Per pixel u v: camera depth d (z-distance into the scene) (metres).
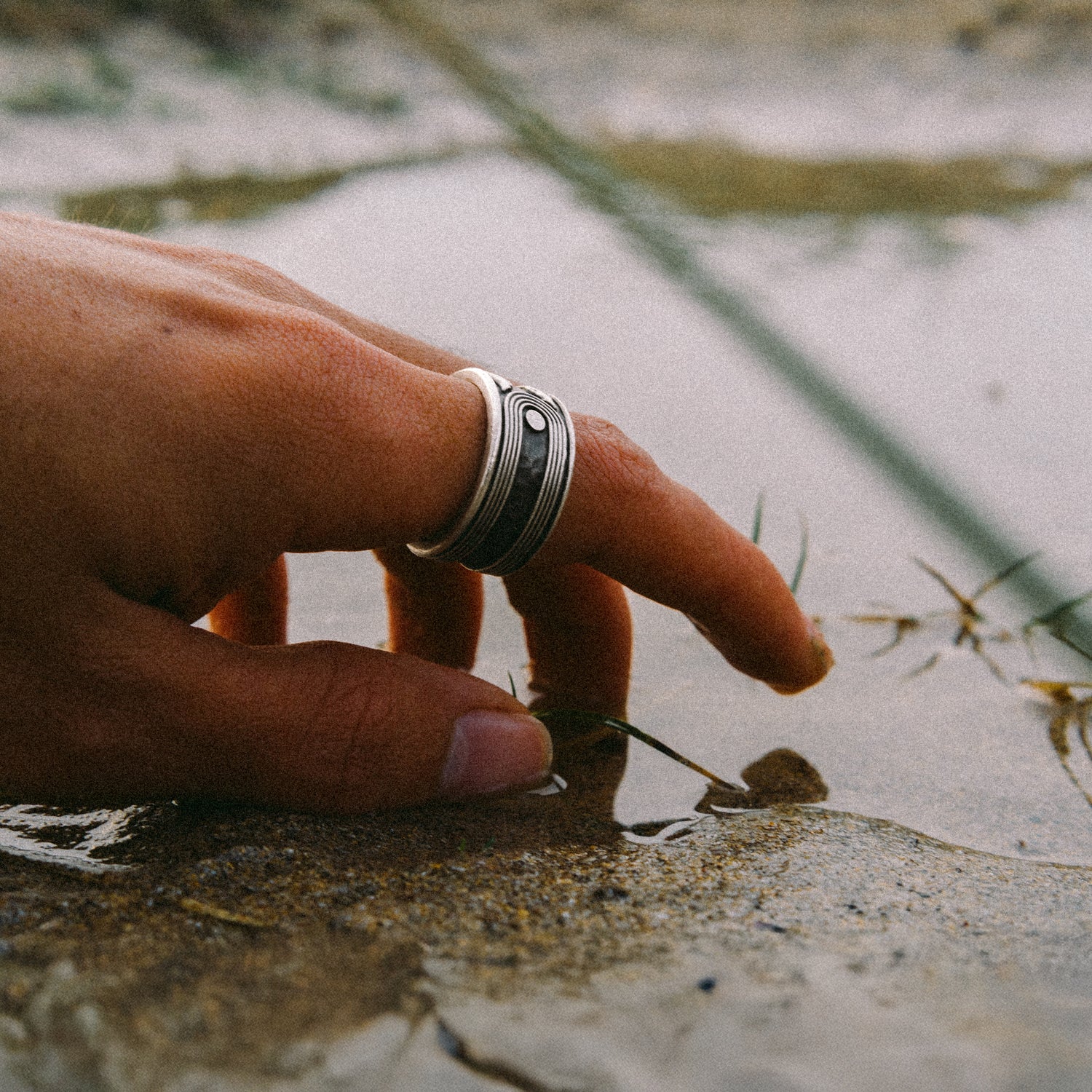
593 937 0.23
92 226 0.26
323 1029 0.22
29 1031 0.21
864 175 0.89
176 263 0.26
